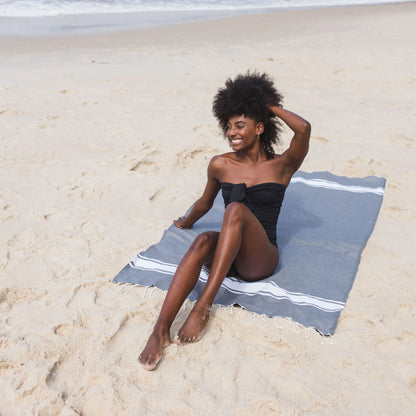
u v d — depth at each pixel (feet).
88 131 20.57
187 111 23.03
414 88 26.76
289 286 11.14
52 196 15.43
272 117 10.77
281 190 10.77
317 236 13.12
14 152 18.51
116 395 8.45
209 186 11.81
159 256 12.25
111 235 13.46
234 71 30.07
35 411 8.10
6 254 12.40
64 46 37.29
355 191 15.57
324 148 19.17
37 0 59.26
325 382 8.86
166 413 8.21
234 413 8.22
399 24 47.62
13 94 24.80
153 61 32.60
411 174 17.06
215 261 9.48
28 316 10.30
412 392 8.61
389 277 11.75
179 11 59.88
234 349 9.55
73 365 9.09
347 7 64.54
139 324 10.21
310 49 36.65
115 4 61.11
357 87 27.04
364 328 10.11
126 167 17.46
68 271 11.86
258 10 62.34
